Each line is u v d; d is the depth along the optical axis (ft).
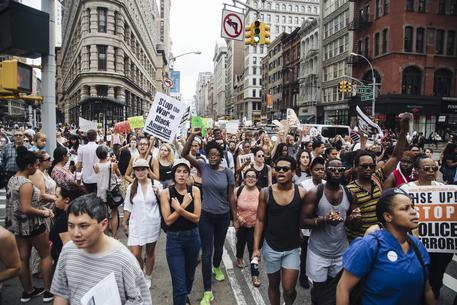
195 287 16.62
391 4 115.14
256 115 364.79
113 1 133.39
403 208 7.47
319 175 15.69
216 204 16.30
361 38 131.75
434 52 117.91
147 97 231.91
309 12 364.38
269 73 264.52
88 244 7.11
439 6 117.50
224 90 565.53
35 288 15.19
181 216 13.51
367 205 12.57
